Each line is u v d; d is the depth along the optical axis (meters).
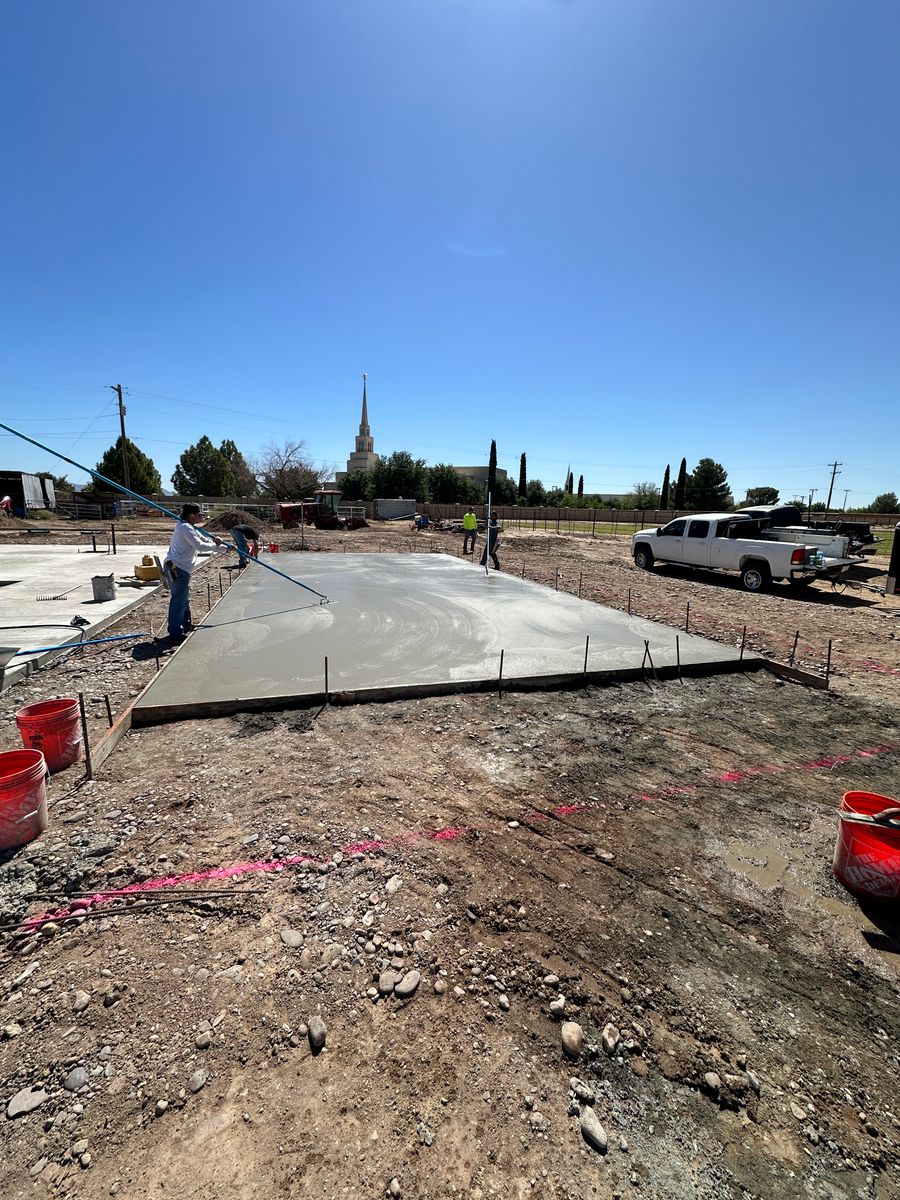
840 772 3.65
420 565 12.98
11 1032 1.74
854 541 14.70
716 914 2.38
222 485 51.88
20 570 10.84
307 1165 1.42
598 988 2.00
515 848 2.76
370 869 2.56
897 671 5.90
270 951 2.09
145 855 2.60
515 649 5.83
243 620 6.93
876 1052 1.82
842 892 2.54
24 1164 1.40
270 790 3.19
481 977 2.02
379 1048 1.74
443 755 3.69
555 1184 1.41
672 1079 1.70
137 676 5.11
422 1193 1.37
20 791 2.60
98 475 5.52
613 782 3.43
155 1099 1.56
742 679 5.43
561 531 33.16
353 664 5.21
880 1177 1.46
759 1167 1.48
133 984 1.93
